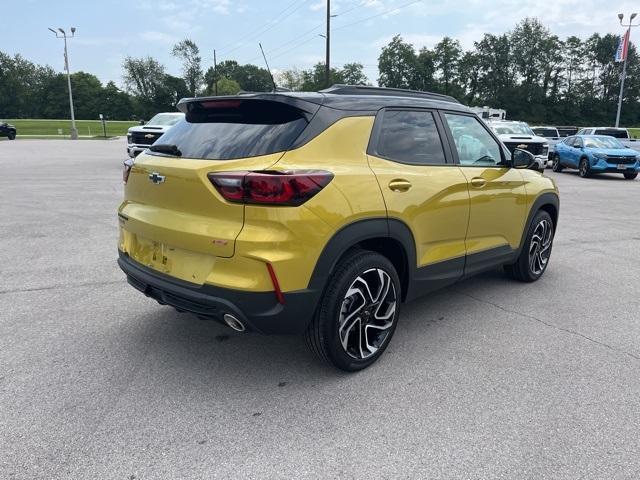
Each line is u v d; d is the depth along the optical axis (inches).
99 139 1898.4
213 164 111.3
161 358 135.1
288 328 112.6
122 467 92.7
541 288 201.2
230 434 103.0
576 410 113.9
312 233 109.3
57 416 107.6
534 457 97.5
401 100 141.1
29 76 4940.9
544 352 143.2
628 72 4067.4
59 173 583.2
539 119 3973.9
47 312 164.7
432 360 137.3
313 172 109.7
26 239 261.6
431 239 143.0
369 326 130.3
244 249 105.3
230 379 125.0
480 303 182.5
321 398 117.1
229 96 124.0
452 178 147.4
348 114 123.9
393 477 91.5
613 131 906.7
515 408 114.3
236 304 107.4
